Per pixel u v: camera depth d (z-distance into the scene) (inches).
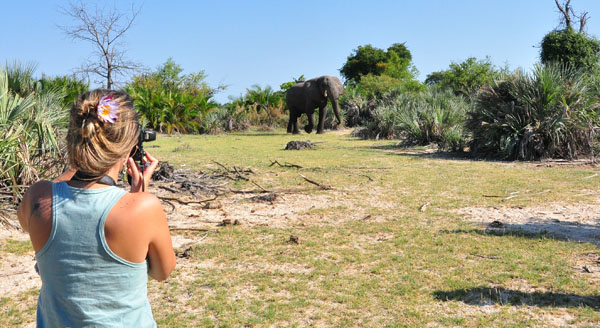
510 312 155.2
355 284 180.2
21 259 210.2
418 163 539.2
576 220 272.5
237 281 184.5
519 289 173.3
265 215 293.9
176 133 1244.5
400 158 592.1
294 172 466.0
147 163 72.3
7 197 263.3
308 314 155.9
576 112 566.3
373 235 247.0
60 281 59.1
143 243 60.2
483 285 177.5
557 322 147.3
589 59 1098.7
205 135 1179.9
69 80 758.5
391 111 977.5
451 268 196.2
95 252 58.4
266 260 208.4
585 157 563.2
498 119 583.8
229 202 332.5
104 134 59.3
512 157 572.7
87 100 60.6
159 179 401.1
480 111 610.5
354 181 414.0
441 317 152.0
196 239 241.8
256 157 601.9
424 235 244.5
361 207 313.9
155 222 61.2
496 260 204.7
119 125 60.2
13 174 261.9
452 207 310.7
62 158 291.4
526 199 331.3
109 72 1104.8
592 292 169.2
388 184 397.7
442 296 168.6
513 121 569.9
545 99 572.4
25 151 272.8
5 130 274.8
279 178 429.1
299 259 209.2
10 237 241.8
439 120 744.3
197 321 151.8
